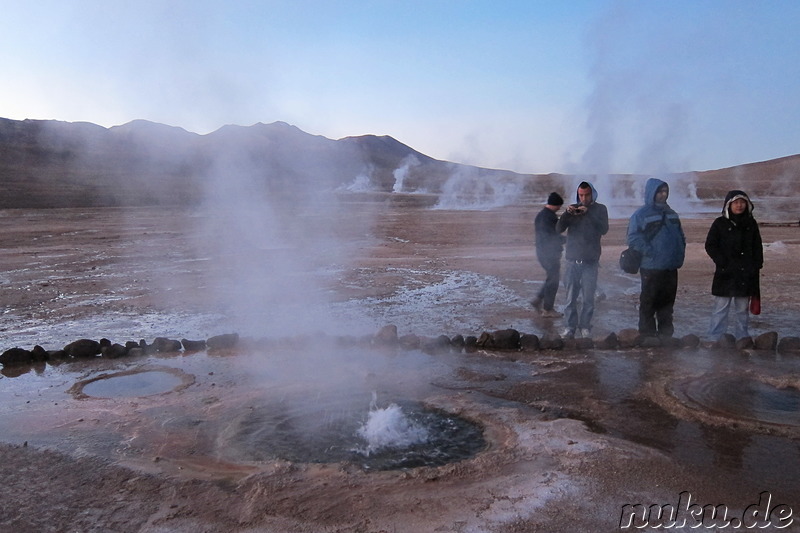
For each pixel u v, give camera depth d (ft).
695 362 23.34
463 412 18.40
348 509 12.93
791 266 48.73
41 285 44.68
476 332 29.14
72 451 16.06
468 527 12.14
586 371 22.54
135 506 13.26
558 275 32.76
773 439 16.15
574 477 14.08
